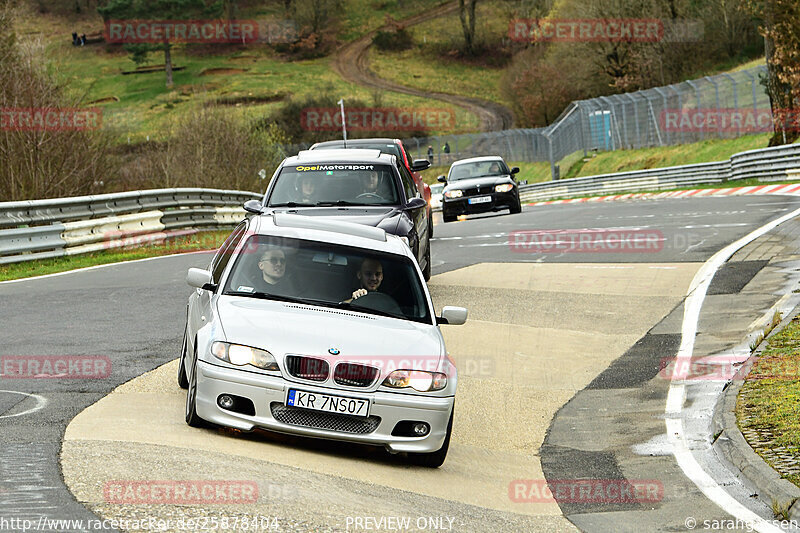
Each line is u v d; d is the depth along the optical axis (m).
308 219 15.45
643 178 78.06
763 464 11.90
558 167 104.00
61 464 9.93
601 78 149.12
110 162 56.69
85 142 51.12
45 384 14.55
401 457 12.94
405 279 14.30
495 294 25.80
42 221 34.09
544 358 19.69
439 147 153.25
